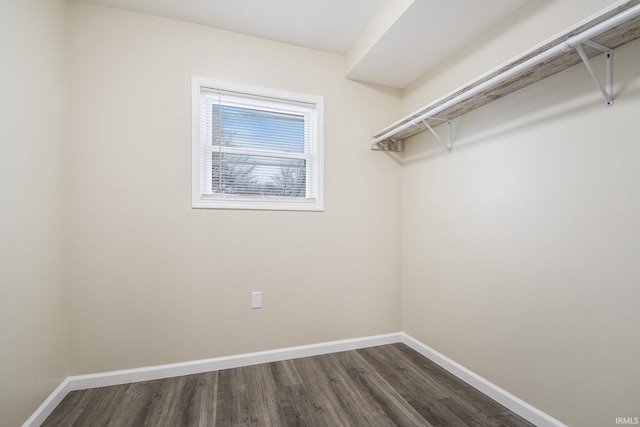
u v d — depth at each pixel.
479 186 1.73
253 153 2.10
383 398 1.61
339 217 2.25
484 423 1.41
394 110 2.42
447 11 1.54
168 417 1.45
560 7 1.31
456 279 1.89
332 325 2.22
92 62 1.71
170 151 1.85
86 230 1.70
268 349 2.05
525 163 1.46
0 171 1.16
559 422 1.29
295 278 2.12
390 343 2.37
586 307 1.20
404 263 2.40
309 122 2.26
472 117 1.78
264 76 2.07
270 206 2.07
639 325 1.05
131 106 1.78
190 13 1.82
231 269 1.97
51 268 1.51
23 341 1.29
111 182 1.74
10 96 1.22
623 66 1.10
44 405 1.43
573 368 1.25
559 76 1.31
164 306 1.83
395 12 1.62
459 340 1.86
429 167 2.15
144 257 1.79
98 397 1.60
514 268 1.51
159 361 1.81
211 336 1.92
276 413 1.48
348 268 2.27
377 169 2.38
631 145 1.08
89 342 1.69
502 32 1.60
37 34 1.40
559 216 1.31
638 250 1.05
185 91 1.88
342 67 2.29
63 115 1.62
